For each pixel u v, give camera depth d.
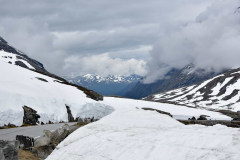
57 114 54.41
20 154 22.27
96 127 16.94
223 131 11.55
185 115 106.38
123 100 112.25
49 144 24.55
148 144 12.16
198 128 13.29
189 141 11.26
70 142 16.31
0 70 61.53
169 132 13.30
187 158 10.09
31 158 22.12
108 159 12.12
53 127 40.12
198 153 10.14
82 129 17.14
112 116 18.31
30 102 50.16
